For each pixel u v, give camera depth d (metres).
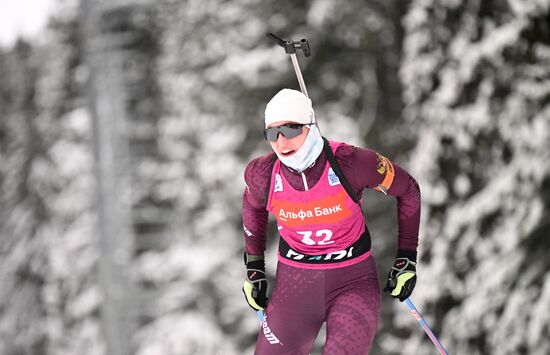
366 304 12.02
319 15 52.53
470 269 35.44
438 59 38.41
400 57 53.88
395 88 54.59
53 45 94.88
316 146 11.53
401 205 12.52
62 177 88.44
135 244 81.44
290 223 12.16
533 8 34.62
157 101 87.38
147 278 77.25
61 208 87.25
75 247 85.50
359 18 52.56
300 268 12.42
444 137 36.81
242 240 65.19
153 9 86.44
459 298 35.66
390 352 45.88
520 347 32.59
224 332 65.81
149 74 87.94
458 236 35.53
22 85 94.69
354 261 12.31
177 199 80.38
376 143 54.25
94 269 84.88
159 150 83.69
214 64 61.44
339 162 11.65
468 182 36.16
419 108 39.12
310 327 12.47
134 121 86.56
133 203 82.56
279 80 56.16
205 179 61.97
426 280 35.78
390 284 12.42
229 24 59.75
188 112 69.62
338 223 11.98
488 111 35.69
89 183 87.56
